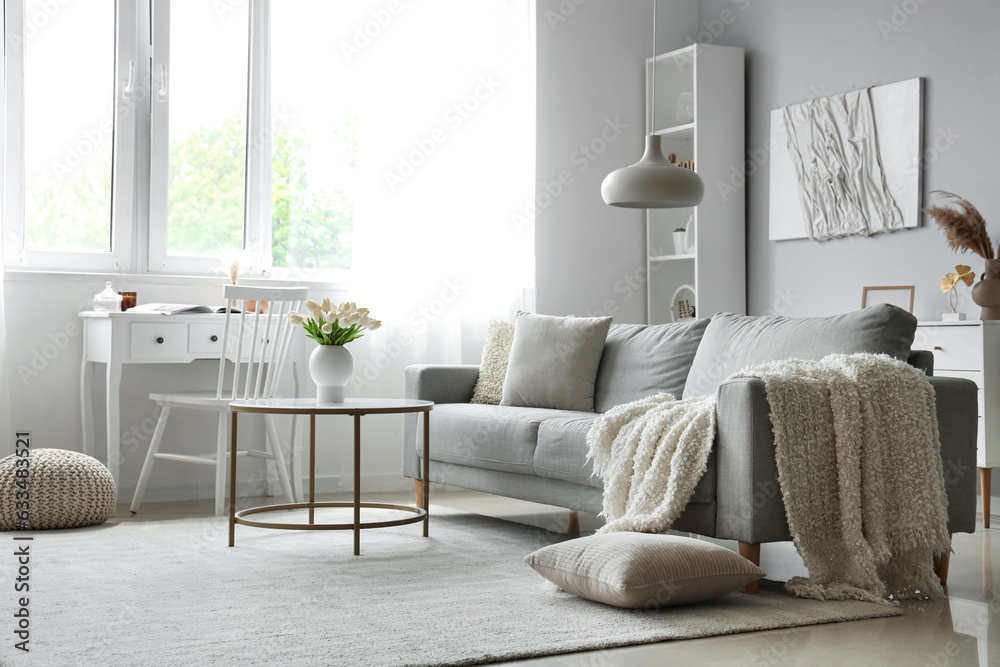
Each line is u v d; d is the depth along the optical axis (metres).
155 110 4.49
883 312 2.88
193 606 2.38
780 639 2.19
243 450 4.32
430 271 4.99
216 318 4.11
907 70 4.61
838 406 2.66
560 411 3.70
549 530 3.66
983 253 4.09
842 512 2.63
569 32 5.46
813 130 5.03
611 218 5.60
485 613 2.35
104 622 2.22
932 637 2.21
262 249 4.73
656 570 2.35
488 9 5.17
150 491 4.41
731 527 2.63
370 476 4.91
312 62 4.83
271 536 3.46
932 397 2.75
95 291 4.29
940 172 4.45
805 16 5.14
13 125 4.18
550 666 1.97
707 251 5.35
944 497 2.70
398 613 2.34
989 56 4.25
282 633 2.14
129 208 4.45
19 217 4.20
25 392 4.16
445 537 3.47
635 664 1.99
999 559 3.17
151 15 4.49
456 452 3.80
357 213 4.83
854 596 2.55
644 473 2.82
